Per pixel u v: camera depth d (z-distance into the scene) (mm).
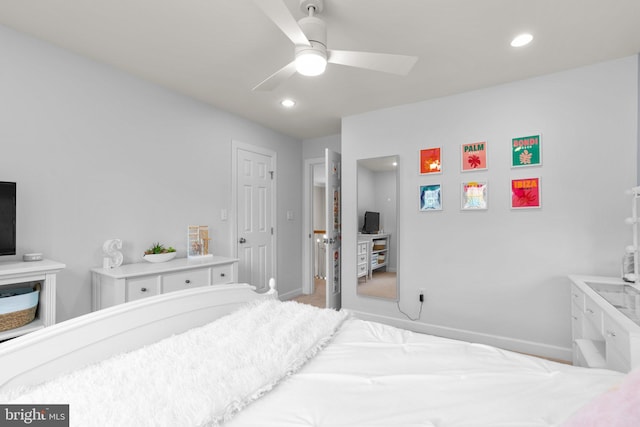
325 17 1739
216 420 808
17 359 902
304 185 4602
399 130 3137
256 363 1067
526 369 1084
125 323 1196
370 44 2021
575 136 2354
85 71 2221
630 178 2182
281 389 1000
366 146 3332
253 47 2086
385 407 892
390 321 3168
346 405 902
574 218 2357
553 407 854
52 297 1759
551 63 2277
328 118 3559
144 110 2582
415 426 798
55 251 2084
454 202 2846
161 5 1666
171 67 2373
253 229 3713
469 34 1913
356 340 1396
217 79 2574
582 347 1833
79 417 751
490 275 2684
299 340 1253
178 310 1400
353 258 3412
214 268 2676
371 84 2641
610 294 1771
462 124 2807
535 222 2498
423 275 2996
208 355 1099
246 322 1404
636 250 1941
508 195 2604
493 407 869
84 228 2223
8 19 1799
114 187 2391
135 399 832
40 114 2018
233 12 1723
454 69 2367
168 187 2770
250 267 3664
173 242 2807
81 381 910
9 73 1892
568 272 2377
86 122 2232
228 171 3367
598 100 2275
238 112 3373
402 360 1181
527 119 2525
